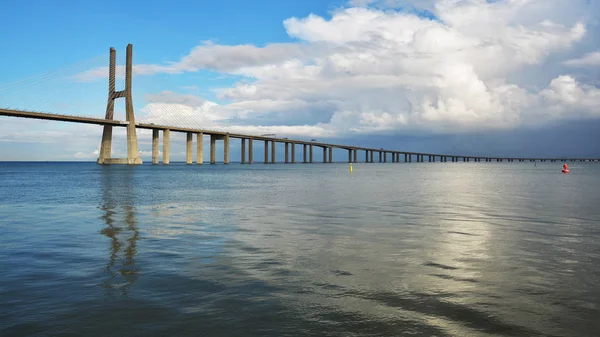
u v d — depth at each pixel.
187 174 90.88
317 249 12.10
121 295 7.87
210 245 12.77
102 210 23.08
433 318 6.74
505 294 7.91
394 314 6.90
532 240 13.52
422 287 8.35
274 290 8.16
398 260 10.68
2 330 6.27
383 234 14.71
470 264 10.23
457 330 6.29
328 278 9.00
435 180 62.59
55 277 9.14
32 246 12.75
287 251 11.84
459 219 18.77
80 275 9.30
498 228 16.08
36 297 7.76
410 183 53.16
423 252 11.66
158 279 8.95
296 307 7.21
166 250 12.03
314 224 17.22
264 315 6.84
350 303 7.41
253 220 18.56
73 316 6.82
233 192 37.16
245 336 6.06
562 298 7.68
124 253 11.65
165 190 40.19
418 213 21.11
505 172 112.06
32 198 31.34
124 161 174.38
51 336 6.08
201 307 7.22
